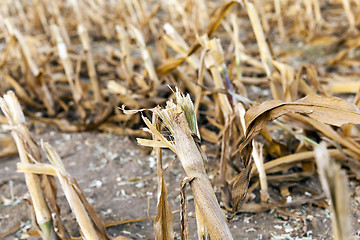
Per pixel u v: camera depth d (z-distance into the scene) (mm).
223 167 702
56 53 1384
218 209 512
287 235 646
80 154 885
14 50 1307
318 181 740
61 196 767
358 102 711
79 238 648
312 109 515
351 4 1588
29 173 623
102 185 790
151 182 787
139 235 669
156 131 532
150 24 1592
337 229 434
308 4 1403
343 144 722
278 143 750
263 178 677
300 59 1276
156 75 905
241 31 1675
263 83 1014
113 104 936
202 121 903
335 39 1367
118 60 1406
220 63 741
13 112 645
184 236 522
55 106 1052
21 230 704
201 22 1440
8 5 1941
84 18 1749
